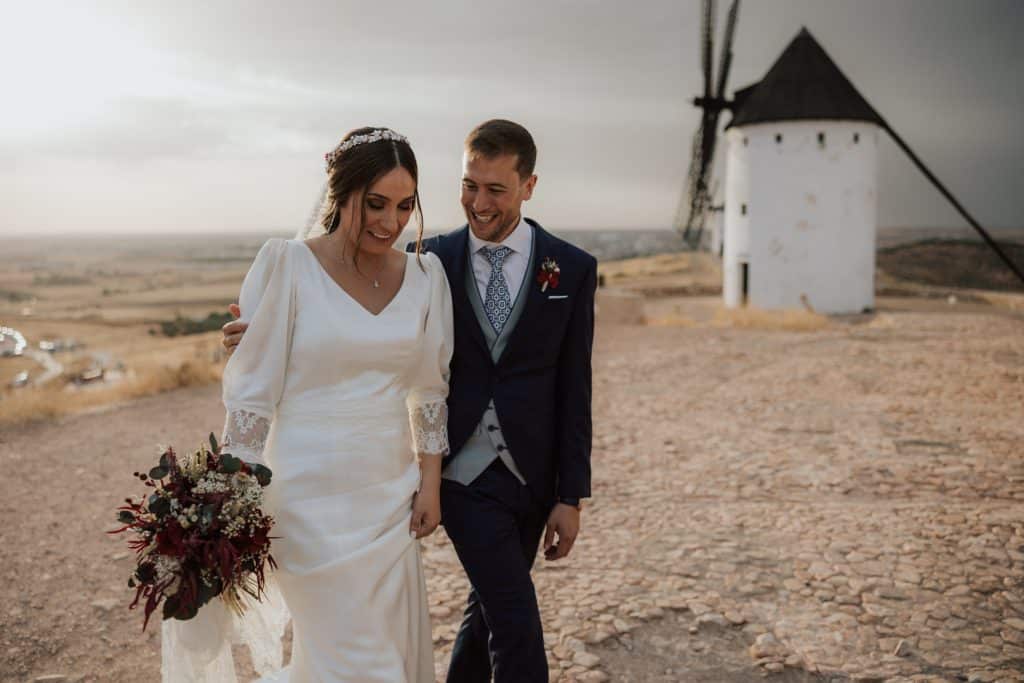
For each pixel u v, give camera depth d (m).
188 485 2.30
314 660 2.44
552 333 2.76
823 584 4.36
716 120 42.72
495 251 2.77
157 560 2.22
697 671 3.54
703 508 5.77
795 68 34.59
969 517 5.25
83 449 7.91
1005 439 7.44
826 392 10.23
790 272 34.62
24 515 5.89
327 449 2.46
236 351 2.39
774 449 7.40
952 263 76.12
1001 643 3.67
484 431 2.74
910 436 7.68
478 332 2.74
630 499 6.05
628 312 22.88
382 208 2.40
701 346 15.43
